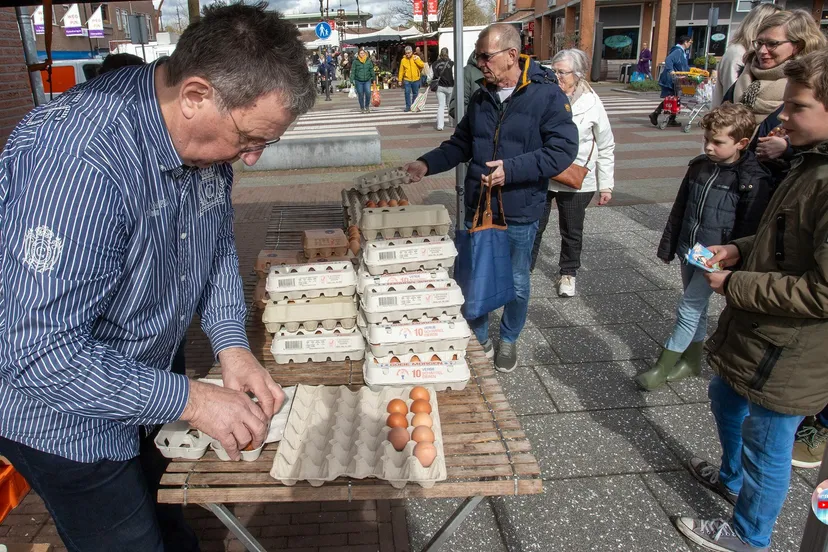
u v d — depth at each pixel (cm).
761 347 205
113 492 157
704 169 317
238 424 145
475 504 176
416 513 264
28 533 252
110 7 3120
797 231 194
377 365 209
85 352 127
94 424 148
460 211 443
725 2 2627
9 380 126
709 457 296
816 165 189
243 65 125
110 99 131
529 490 160
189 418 141
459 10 395
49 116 128
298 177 938
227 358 176
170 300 155
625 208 715
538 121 315
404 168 392
